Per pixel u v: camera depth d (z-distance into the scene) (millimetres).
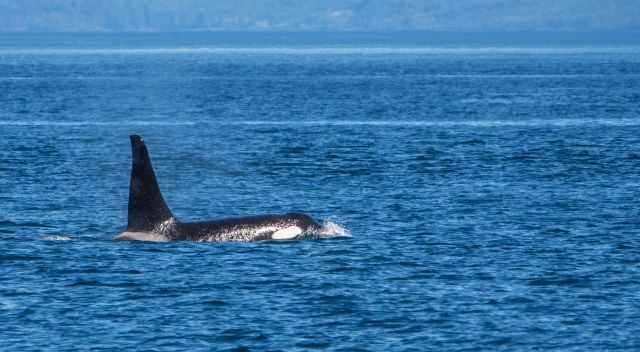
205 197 155375
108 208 143000
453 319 89375
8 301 93938
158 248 113562
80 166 189750
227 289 97812
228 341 84000
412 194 155875
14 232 123688
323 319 89312
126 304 93250
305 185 166375
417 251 114000
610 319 89500
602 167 187875
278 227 118875
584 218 134875
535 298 95438
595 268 106375
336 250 113812
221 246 114875
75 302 93750
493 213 138750
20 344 83125
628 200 149500
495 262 108938
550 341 84250
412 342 83938
